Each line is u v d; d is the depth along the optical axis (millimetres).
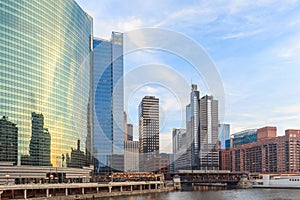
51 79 190000
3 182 154500
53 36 193000
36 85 178625
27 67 173875
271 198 170750
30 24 177000
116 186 194750
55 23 195250
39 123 179000
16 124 165125
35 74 178500
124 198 157500
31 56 176625
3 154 157000
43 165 179125
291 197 177875
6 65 163375
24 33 173375
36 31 180500
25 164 167625
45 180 177250
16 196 132500
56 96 194125
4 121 159250
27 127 170875
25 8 174750
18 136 165375
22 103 169375
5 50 163500
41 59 183000
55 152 190250
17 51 169125
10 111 163000
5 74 162500
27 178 167125
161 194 190750
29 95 173875
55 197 140000
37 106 178500
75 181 198375
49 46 189500
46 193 142750
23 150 167250
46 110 185000
